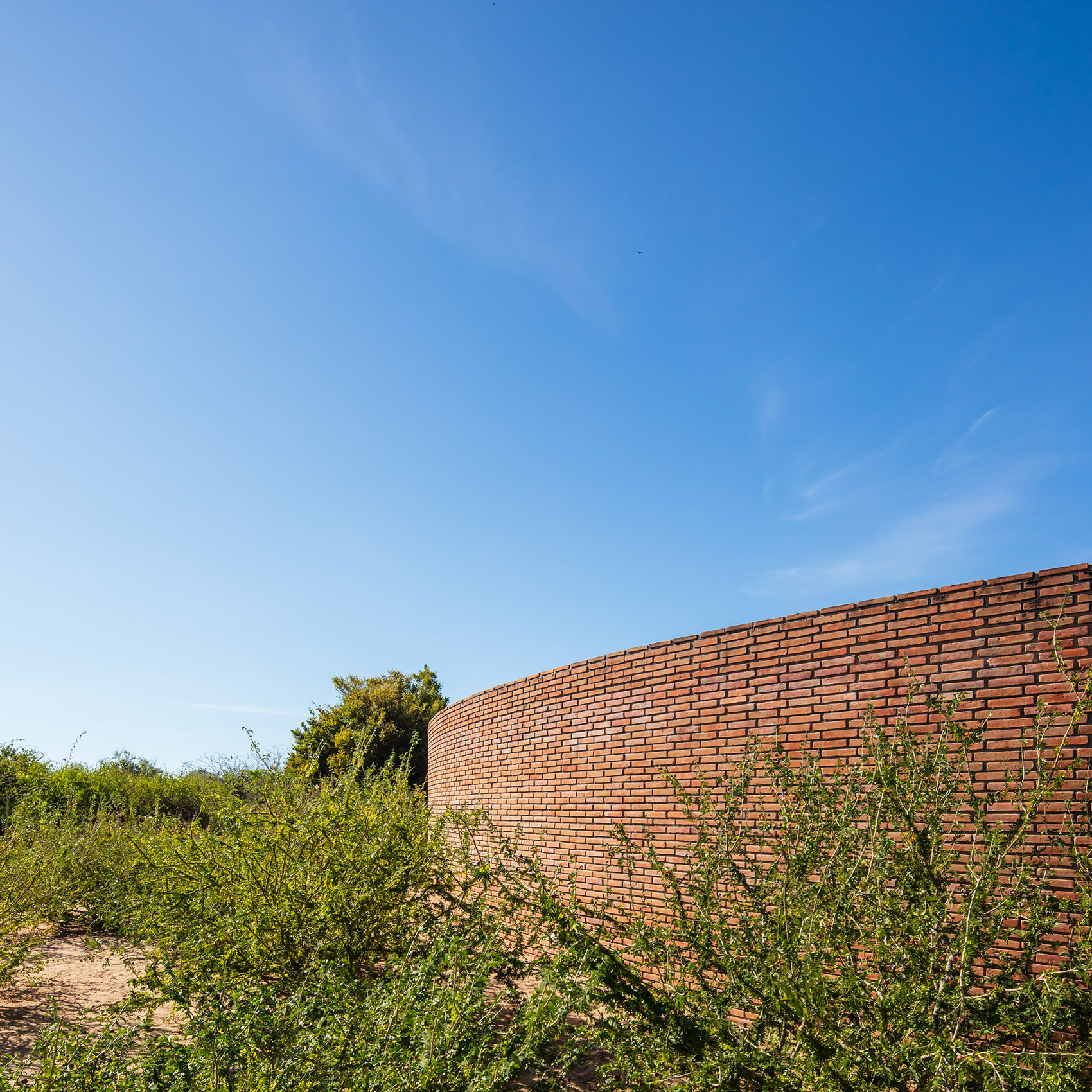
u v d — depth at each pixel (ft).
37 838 28.40
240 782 22.15
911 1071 10.88
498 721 32.63
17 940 25.35
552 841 27.58
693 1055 13.12
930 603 17.44
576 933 15.03
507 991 13.52
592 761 26.03
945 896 12.66
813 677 19.43
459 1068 10.73
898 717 15.84
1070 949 12.56
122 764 68.23
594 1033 12.74
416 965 13.97
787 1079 11.69
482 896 18.20
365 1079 10.12
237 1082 9.95
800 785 15.10
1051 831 13.89
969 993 13.84
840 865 13.56
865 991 12.12
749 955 13.20
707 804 16.96
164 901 18.94
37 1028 18.49
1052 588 15.69
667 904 15.76
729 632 21.70
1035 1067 10.84
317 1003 12.39
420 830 20.83
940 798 13.64
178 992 12.79
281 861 19.31
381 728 73.97
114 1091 9.65
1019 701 15.69
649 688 24.04
